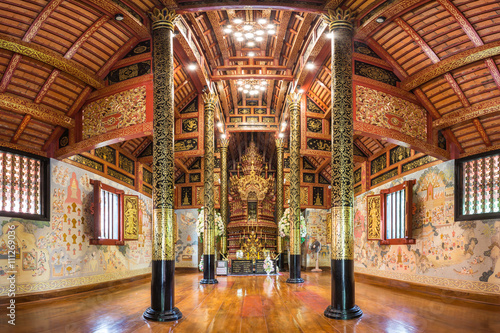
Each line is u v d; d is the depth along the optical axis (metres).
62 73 8.46
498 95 8.15
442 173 9.88
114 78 8.98
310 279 14.01
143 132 8.37
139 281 14.02
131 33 8.37
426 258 10.39
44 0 7.18
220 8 8.04
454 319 6.48
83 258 10.70
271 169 24.62
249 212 22.38
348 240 6.97
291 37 11.71
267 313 7.05
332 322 6.27
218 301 8.55
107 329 5.82
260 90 16.50
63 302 8.62
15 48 7.63
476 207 8.95
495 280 8.06
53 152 9.61
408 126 8.90
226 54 12.66
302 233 14.81
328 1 7.81
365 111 8.47
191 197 19.73
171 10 8.04
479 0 6.76
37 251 8.98
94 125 9.02
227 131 18.73
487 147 8.80
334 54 7.79
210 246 12.88
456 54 7.88
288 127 17.97
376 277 13.27
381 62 8.79
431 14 7.41
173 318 6.48
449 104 8.81
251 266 17.00
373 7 7.70
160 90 7.59
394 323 6.17
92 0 7.25
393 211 12.55
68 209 10.20
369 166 14.91
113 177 13.01
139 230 14.99
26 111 8.46
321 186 20.12
